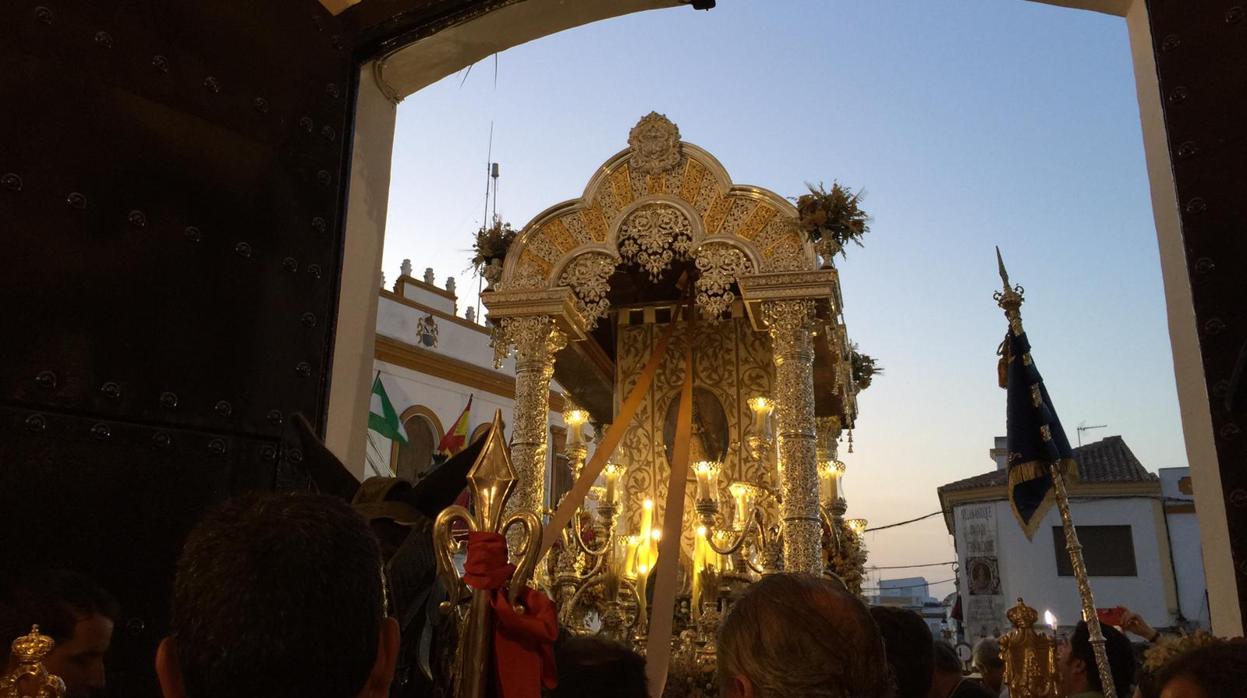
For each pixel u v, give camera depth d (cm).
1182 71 351
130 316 314
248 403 349
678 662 710
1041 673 338
